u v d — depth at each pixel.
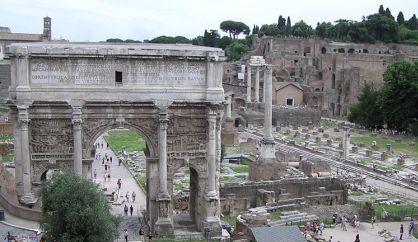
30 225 48.84
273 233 45.75
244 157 101.31
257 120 157.50
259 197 67.56
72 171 49.78
